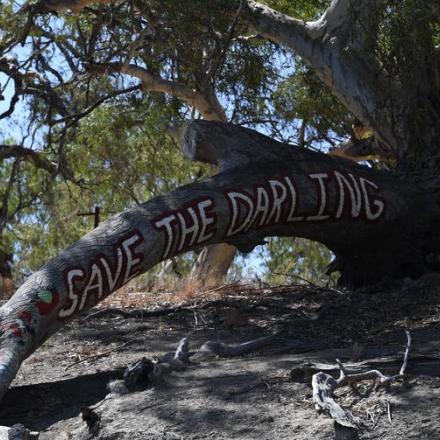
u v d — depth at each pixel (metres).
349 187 9.34
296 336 8.12
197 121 9.52
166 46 15.12
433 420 5.64
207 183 8.91
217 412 6.04
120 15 15.80
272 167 9.20
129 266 8.17
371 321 8.36
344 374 6.14
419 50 11.83
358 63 12.84
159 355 7.92
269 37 13.99
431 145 11.45
